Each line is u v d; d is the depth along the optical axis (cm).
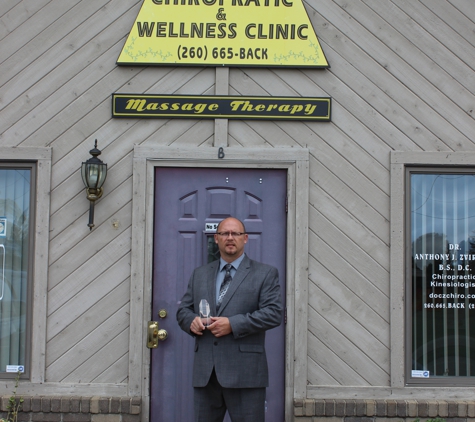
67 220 462
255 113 464
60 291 459
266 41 466
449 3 471
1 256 471
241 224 381
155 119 466
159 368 461
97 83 467
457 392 455
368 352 456
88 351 456
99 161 448
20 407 447
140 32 466
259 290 370
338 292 459
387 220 462
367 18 471
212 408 374
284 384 459
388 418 446
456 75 468
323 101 464
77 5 470
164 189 467
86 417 447
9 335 467
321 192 463
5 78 467
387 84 468
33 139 465
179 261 465
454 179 473
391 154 463
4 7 470
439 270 470
